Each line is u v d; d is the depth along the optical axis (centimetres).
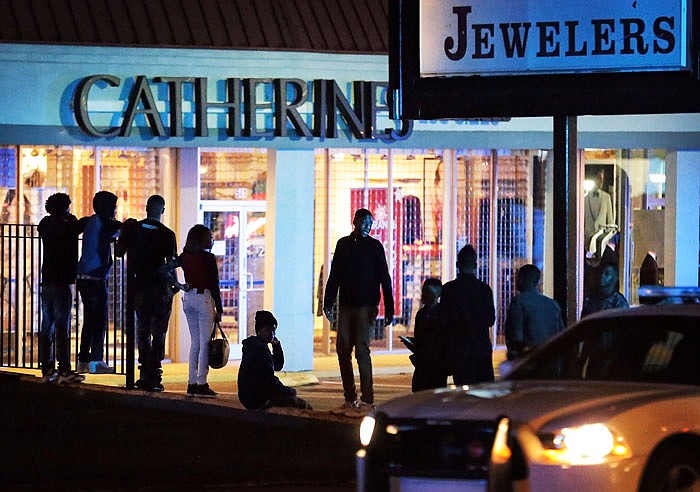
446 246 7044
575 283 4259
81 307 6450
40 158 6369
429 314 4153
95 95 6203
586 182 7212
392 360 6819
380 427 2455
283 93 6381
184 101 6297
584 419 2320
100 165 6438
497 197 7094
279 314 6500
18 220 6331
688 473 2411
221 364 4659
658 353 2683
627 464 2294
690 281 7162
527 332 3866
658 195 7250
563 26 4191
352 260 4541
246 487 3178
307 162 6544
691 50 4144
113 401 4553
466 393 2553
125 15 6306
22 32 6069
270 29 6425
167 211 6544
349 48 6450
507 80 4234
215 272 4709
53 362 4931
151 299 4716
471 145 6775
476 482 2327
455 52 4266
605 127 6944
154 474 3338
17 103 6103
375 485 2428
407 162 6988
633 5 4159
